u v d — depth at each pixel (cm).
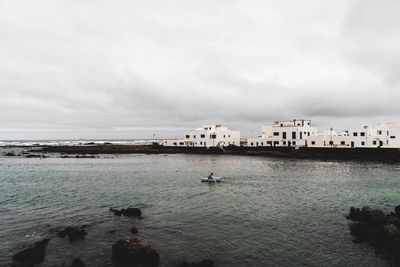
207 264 2088
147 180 6119
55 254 2323
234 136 15912
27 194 4634
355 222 3141
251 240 2639
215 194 4641
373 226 2767
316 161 9875
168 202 4094
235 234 2792
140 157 12738
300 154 11275
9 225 3009
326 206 3853
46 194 4638
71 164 9762
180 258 2280
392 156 9838
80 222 3136
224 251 2408
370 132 11038
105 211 3591
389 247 2345
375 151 10125
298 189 5041
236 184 5572
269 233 2816
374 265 2136
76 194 4650
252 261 2228
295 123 13325
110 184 5628
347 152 10612
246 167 8375
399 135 10706
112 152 15500
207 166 8769
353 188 5106
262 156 12194
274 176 6569
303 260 2239
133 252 2194
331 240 2623
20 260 2197
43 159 12012
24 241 2578
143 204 3975
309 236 2731
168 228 2961
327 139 11656
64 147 19138
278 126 12988
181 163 9831
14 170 8025
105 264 2166
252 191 4878
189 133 15950
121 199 4284
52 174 7144
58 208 3731
